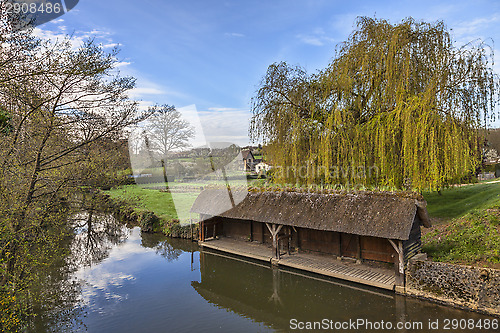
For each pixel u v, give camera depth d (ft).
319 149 47.42
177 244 61.31
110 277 44.14
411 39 43.91
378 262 41.39
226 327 30.12
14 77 22.43
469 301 29.01
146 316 32.48
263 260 47.16
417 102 40.19
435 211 53.31
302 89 53.01
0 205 25.61
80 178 31.01
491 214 40.52
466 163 40.22
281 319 31.35
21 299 31.19
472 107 40.81
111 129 26.73
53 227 31.94
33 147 28.27
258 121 55.52
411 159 39.96
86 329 29.96
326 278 39.58
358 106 47.78
